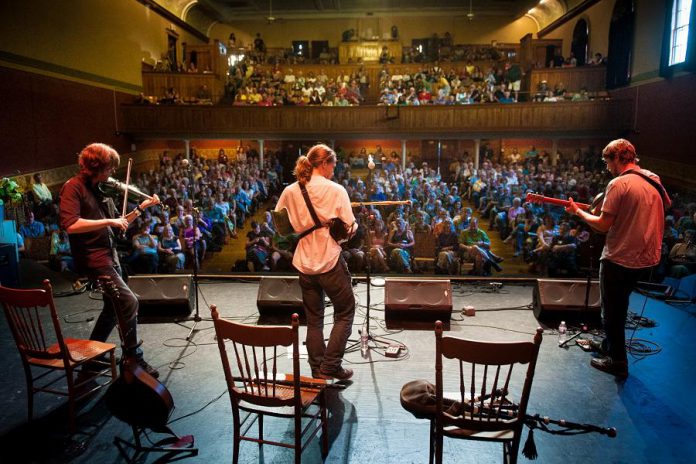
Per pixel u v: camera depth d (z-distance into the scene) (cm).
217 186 1259
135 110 1609
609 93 1562
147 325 504
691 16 1146
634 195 361
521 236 1015
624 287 374
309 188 338
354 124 1642
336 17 2306
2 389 376
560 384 378
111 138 1543
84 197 350
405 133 1645
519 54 2069
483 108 1597
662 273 700
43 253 852
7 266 640
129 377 279
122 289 364
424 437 311
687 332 483
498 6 2202
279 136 1661
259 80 1919
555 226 859
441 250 823
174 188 1246
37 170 1191
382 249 798
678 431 317
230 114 1638
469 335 477
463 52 2069
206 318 523
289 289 520
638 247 364
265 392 262
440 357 237
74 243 359
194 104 1630
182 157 1742
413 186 1252
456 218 888
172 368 407
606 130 1531
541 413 337
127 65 1639
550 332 484
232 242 1155
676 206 1072
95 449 301
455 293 612
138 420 285
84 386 378
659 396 360
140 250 766
